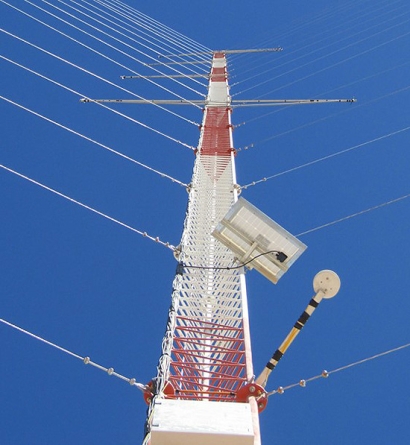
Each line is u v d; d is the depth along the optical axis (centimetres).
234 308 1409
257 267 1252
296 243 1229
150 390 945
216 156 2517
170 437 779
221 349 1243
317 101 3036
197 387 1152
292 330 1059
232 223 1254
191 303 1467
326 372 1033
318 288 1062
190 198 1833
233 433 780
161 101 2989
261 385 1034
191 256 1592
